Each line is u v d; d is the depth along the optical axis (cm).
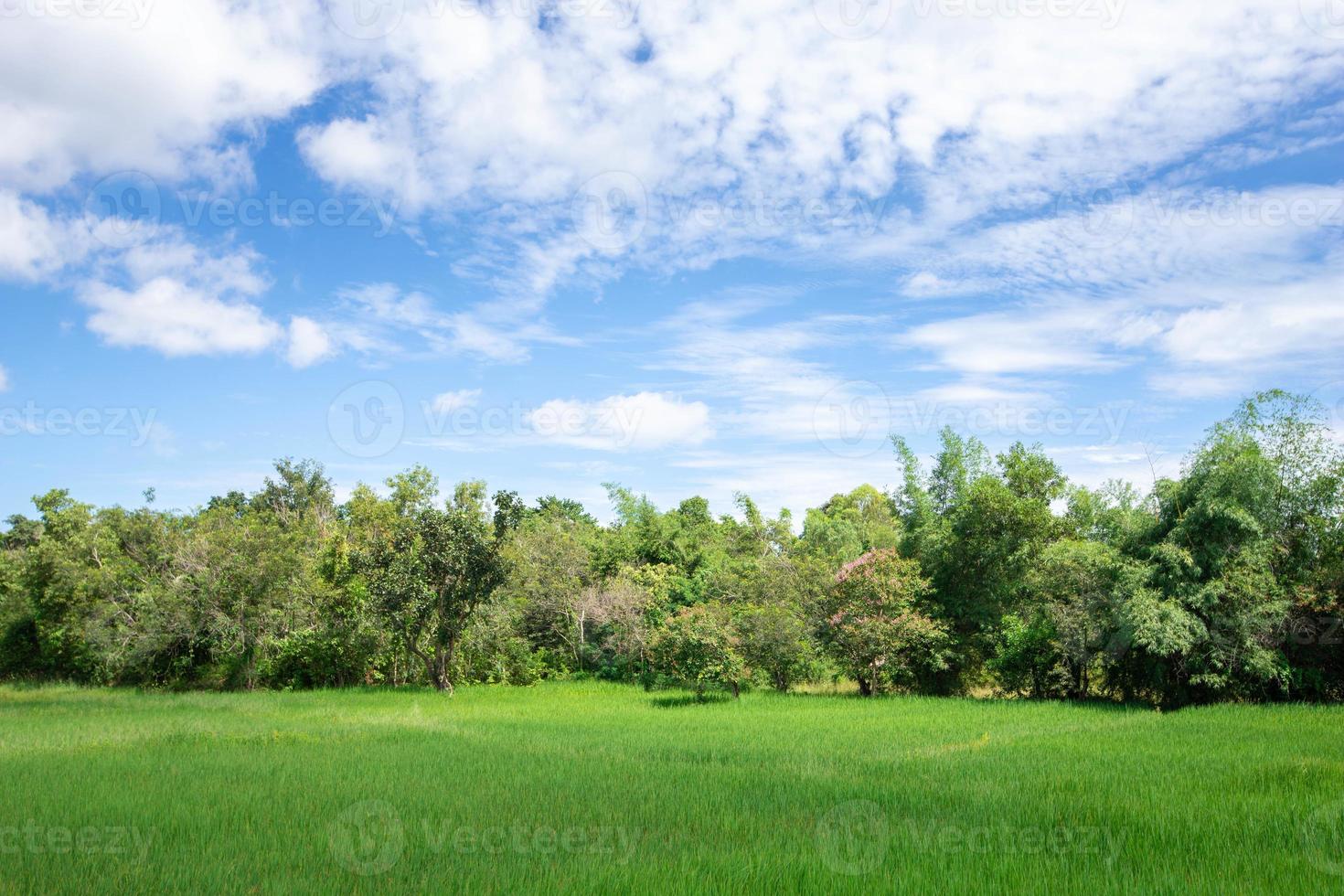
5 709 2069
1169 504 2073
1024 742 1410
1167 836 807
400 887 674
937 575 2686
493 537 2734
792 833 837
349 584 2917
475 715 1955
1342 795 963
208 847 788
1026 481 2786
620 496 4625
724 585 3084
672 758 1295
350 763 1222
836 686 2873
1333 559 1942
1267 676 1873
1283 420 2036
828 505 5844
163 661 2922
